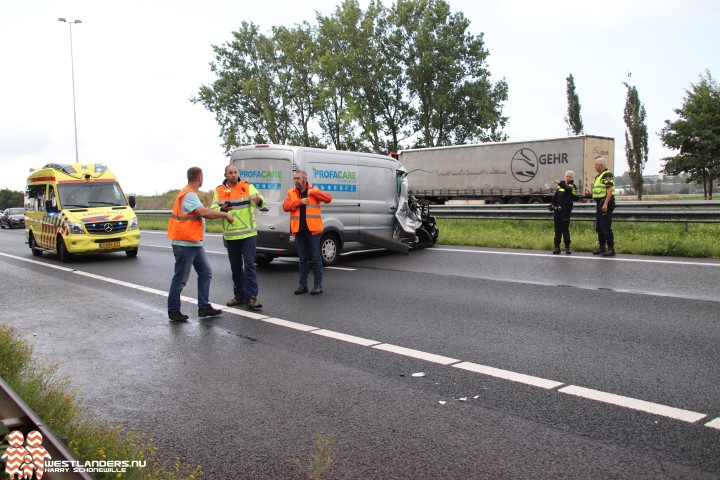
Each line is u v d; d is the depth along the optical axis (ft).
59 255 50.80
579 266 37.24
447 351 19.72
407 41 177.78
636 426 13.38
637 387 15.87
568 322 23.31
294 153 39.60
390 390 16.14
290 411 14.83
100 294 32.71
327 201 31.01
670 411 14.17
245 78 191.62
